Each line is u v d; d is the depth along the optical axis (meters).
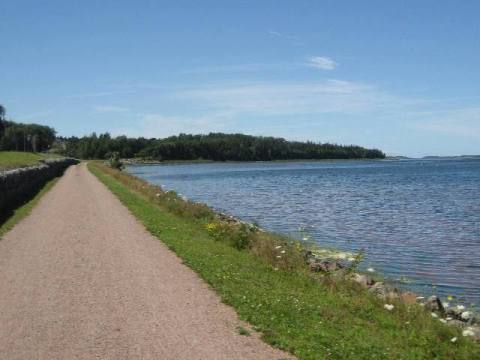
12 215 19.50
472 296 13.11
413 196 44.75
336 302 9.88
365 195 46.00
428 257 18.06
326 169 124.75
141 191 32.12
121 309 8.46
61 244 14.05
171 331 7.49
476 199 41.41
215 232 16.36
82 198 27.00
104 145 166.88
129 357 6.53
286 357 6.71
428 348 7.62
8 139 123.19
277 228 25.06
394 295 10.93
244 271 11.54
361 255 15.11
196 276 10.80
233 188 55.75
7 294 9.23
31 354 6.59
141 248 13.73
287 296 9.69
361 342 7.59
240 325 7.84
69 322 7.79
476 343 8.08
